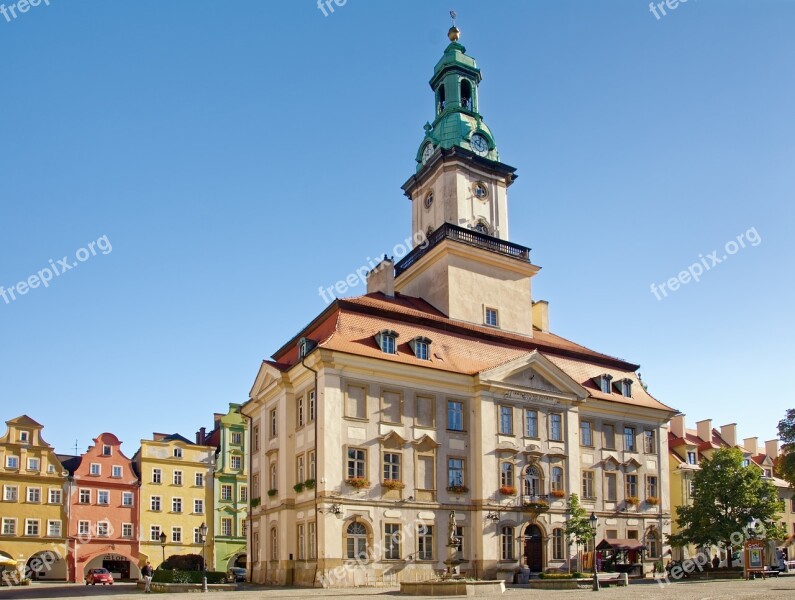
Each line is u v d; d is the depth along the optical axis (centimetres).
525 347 6016
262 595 3903
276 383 5350
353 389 4903
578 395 5809
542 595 3675
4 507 7819
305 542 4797
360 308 5278
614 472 5984
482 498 5144
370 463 4822
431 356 5303
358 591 4134
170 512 8638
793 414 5884
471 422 5300
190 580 4738
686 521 5738
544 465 5512
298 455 5047
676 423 7869
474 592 3766
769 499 5688
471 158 6544
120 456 8569
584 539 5291
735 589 3788
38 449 8119
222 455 9025
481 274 6162
